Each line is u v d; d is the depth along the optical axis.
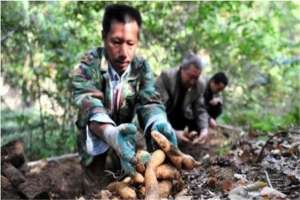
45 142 7.26
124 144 2.88
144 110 3.54
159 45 8.30
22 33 7.31
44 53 7.42
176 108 5.87
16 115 7.31
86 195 3.58
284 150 3.74
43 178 5.06
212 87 6.30
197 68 5.58
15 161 5.12
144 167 2.88
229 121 7.78
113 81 3.59
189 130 6.06
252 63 8.78
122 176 3.20
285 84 9.26
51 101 7.45
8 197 4.78
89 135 3.32
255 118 7.38
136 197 2.97
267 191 2.70
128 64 3.55
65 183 5.02
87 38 7.52
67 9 7.51
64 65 7.37
